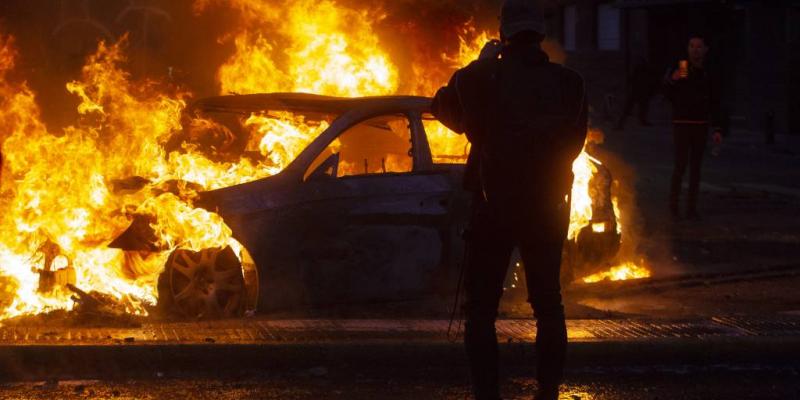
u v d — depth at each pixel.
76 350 12.98
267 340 13.65
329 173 16.31
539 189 10.80
